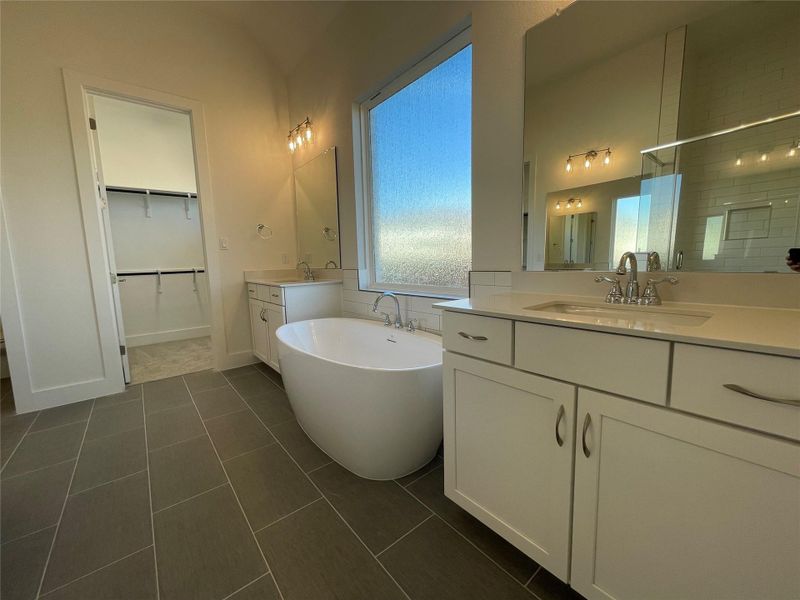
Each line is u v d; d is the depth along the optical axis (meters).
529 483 1.01
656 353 0.74
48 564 1.13
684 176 1.12
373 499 1.43
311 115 3.03
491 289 1.71
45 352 2.33
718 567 0.70
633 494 0.80
